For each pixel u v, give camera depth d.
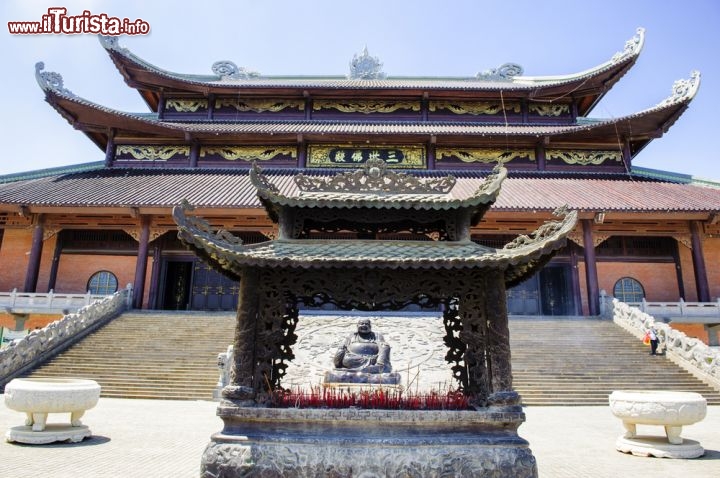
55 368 21.03
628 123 38.62
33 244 34.00
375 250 8.63
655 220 35.22
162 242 36.78
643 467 9.89
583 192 34.97
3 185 35.47
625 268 37.03
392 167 40.66
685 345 21.98
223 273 9.63
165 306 36.78
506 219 34.62
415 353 22.38
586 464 10.13
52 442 11.06
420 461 7.27
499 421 7.53
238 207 31.03
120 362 21.81
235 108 45.00
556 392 19.88
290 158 40.97
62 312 30.31
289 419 7.52
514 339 25.05
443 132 39.44
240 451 7.31
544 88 43.34
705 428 14.48
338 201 8.83
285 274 8.41
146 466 9.32
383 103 45.59
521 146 41.44
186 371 21.14
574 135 40.12
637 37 40.94
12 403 11.20
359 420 7.52
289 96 45.09
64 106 37.09
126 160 40.66
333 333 24.28
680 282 36.59
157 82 43.25
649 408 11.12
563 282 36.69
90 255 36.75
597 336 25.62
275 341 8.25
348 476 7.20
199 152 41.06
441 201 8.88
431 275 8.45
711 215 32.53
